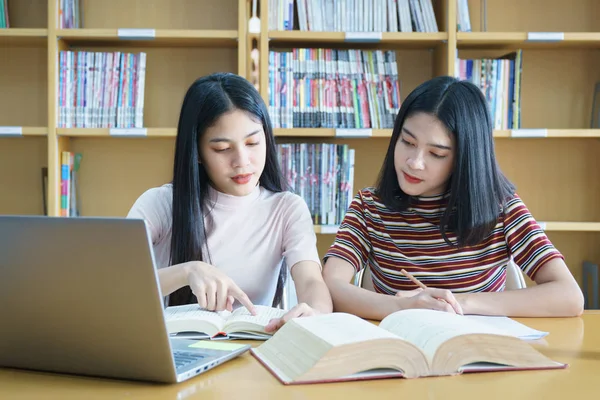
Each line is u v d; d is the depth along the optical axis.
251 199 1.53
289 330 0.89
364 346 0.78
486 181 1.46
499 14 2.65
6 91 2.61
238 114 1.38
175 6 2.62
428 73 2.65
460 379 0.78
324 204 2.42
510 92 2.45
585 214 2.69
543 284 1.35
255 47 2.57
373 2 2.40
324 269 1.50
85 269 0.73
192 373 0.78
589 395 0.71
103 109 2.40
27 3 2.58
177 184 1.42
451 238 1.53
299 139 2.62
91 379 0.79
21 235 0.74
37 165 2.62
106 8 2.61
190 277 1.13
